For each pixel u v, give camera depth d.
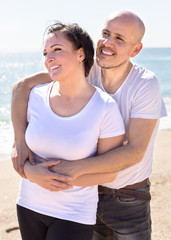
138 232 2.46
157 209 4.39
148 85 2.27
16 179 6.00
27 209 2.14
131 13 2.36
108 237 2.61
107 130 2.06
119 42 2.31
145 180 2.47
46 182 2.01
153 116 2.25
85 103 2.08
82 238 2.03
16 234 3.82
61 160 2.04
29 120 2.29
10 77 43.19
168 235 3.72
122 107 2.35
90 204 2.09
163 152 7.52
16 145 2.23
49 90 2.20
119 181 2.39
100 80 2.47
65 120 2.05
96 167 2.02
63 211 2.03
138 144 2.18
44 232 2.14
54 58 2.02
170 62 71.00
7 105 19.84
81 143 2.01
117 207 2.44
